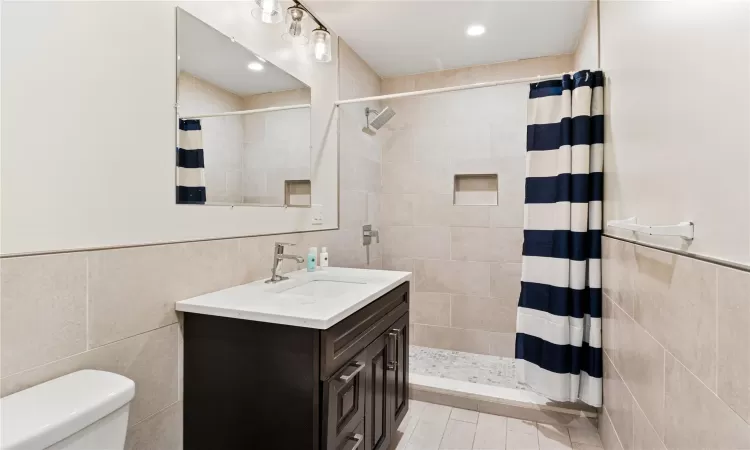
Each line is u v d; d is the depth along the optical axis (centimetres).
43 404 81
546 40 249
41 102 91
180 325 129
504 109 283
